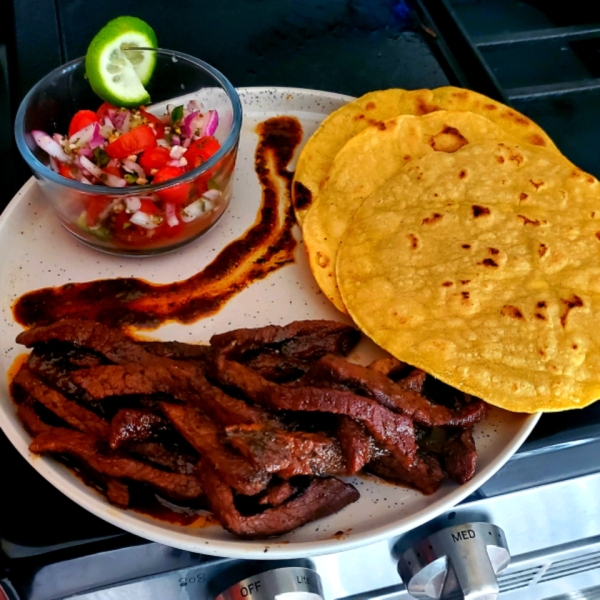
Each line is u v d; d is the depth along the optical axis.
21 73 0.56
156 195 0.44
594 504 0.42
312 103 0.55
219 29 0.61
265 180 0.52
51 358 0.40
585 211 0.45
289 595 0.37
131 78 0.48
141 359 0.40
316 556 0.36
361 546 0.36
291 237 0.49
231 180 0.49
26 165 0.51
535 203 0.46
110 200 0.44
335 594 0.41
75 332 0.40
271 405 0.37
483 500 0.39
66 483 0.36
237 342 0.41
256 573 0.37
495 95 0.54
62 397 0.39
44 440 0.37
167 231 0.46
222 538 0.35
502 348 0.40
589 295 0.42
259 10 0.62
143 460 0.38
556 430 0.39
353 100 0.54
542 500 0.41
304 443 0.36
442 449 0.39
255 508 0.36
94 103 0.52
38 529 0.35
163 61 0.52
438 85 0.57
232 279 0.47
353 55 0.59
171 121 0.49
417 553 0.39
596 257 0.43
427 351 0.41
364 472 0.39
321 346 0.43
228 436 0.36
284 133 0.54
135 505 0.37
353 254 0.45
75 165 0.46
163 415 0.38
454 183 0.47
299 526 0.36
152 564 0.36
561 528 0.43
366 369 0.39
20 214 0.48
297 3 0.63
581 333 0.41
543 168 0.47
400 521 0.36
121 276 0.47
